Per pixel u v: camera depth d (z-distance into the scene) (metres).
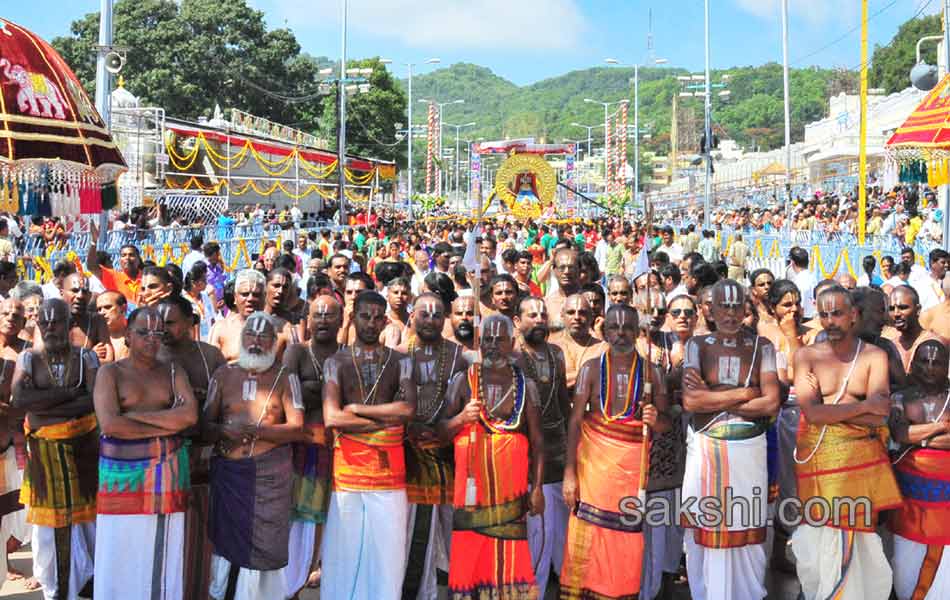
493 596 6.07
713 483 6.19
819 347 6.30
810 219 30.94
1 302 6.96
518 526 6.12
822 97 110.06
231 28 54.62
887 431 6.65
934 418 6.20
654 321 7.93
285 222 30.97
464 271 10.84
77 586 6.74
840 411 6.05
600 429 6.23
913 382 6.34
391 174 55.75
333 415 6.08
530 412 6.23
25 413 6.60
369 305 6.18
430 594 6.73
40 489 6.41
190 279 11.03
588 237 29.73
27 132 7.30
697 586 6.47
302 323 8.43
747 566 6.32
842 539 6.17
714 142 33.31
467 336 6.92
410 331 7.78
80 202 8.08
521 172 30.56
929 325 8.88
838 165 51.47
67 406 6.37
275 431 6.02
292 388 6.17
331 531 6.16
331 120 62.38
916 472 6.25
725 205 57.97
